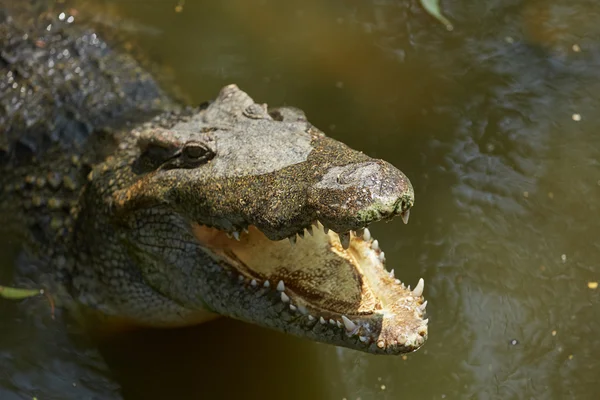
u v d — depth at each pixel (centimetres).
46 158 1097
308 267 839
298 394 901
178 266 877
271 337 966
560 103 1180
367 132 1170
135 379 927
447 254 1012
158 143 867
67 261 1008
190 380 925
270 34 1356
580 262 995
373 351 743
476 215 1052
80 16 1377
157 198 851
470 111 1185
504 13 1319
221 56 1327
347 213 678
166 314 952
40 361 938
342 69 1280
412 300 772
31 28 1317
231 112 895
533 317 944
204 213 809
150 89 1213
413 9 1348
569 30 1278
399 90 1234
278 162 780
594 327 929
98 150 1052
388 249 1022
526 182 1085
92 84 1200
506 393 875
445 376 897
